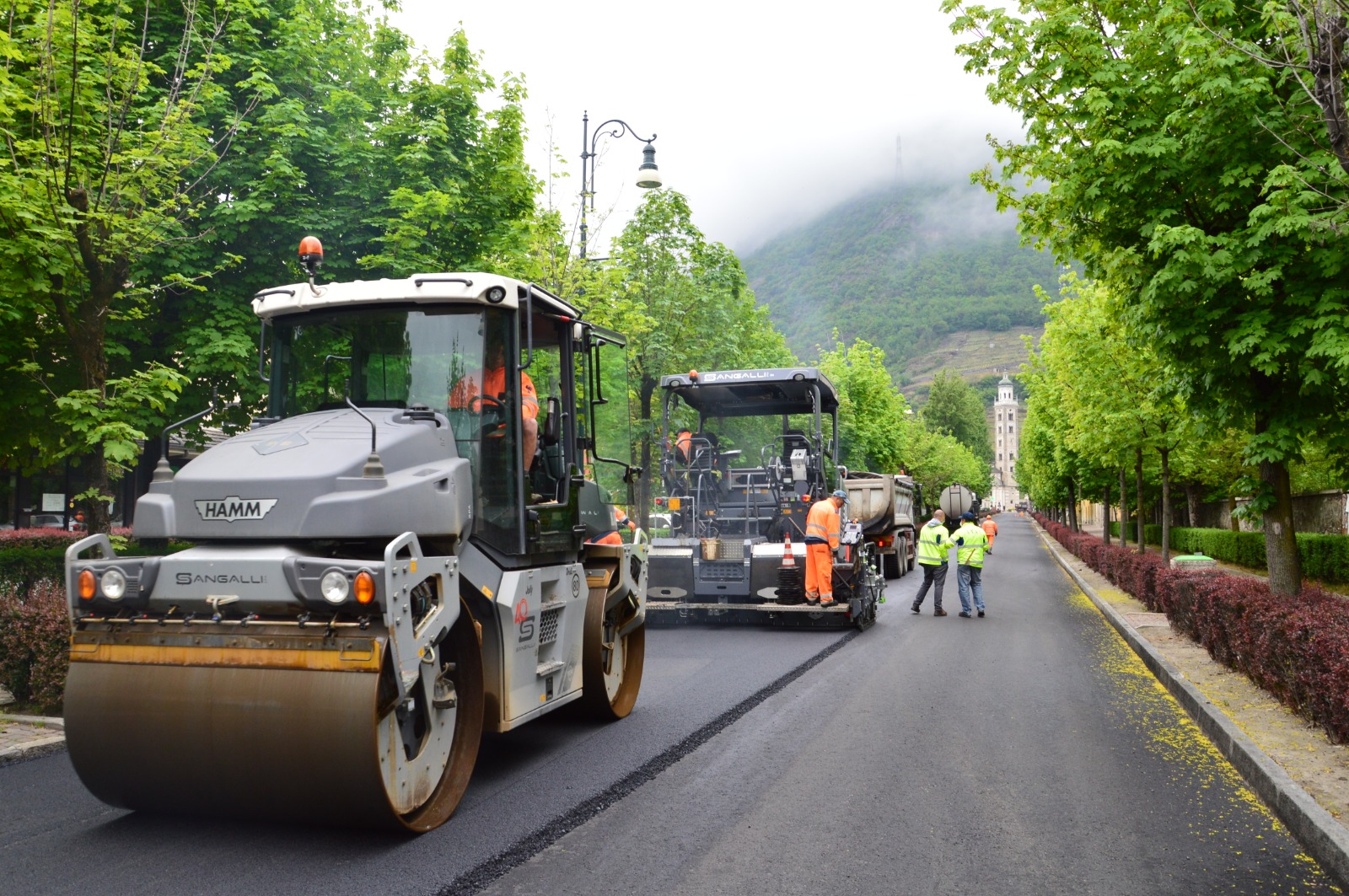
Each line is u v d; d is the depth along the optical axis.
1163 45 9.22
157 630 4.88
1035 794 5.84
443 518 5.16
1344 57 6.32
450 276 5.93
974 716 8.16
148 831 5.06
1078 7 10.17
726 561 14.29
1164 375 10.89
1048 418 30.03
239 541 4.95
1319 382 8.60
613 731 7.46
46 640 7.48
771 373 14.84
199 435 12.18
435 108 13.12
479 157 13.59
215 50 11.48
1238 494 10.52
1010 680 9.98
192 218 11.33
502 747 6.93
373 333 6.09
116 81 9.45
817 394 14.86
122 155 9.06
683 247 20.95
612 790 5.83
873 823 5.26
